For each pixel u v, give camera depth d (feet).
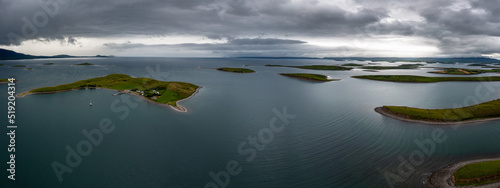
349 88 628.28
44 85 588.09
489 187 177.06
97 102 416.46
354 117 347.77
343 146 248.52
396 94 542.16
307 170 203.92
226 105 414.82
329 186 182.91
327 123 320.70
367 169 204.95
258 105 419.74
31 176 188.96
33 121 312.91
